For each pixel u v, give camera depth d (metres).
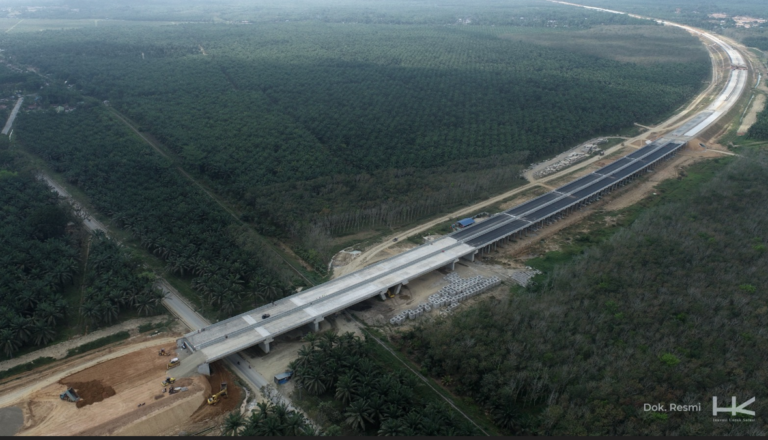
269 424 145.62
